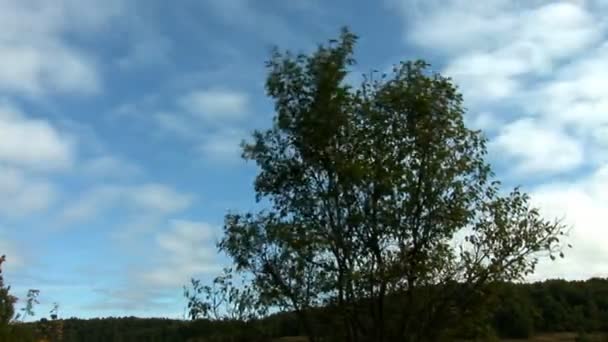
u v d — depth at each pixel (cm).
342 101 1639
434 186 1628
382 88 1692
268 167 1717
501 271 1616
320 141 1641
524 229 1627
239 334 1675
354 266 1603
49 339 2145
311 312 1661
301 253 1616
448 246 1638
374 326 1656
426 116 1647
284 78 1691
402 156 1644
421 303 1656
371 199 1633
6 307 1870
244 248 1666
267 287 1639
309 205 1659
